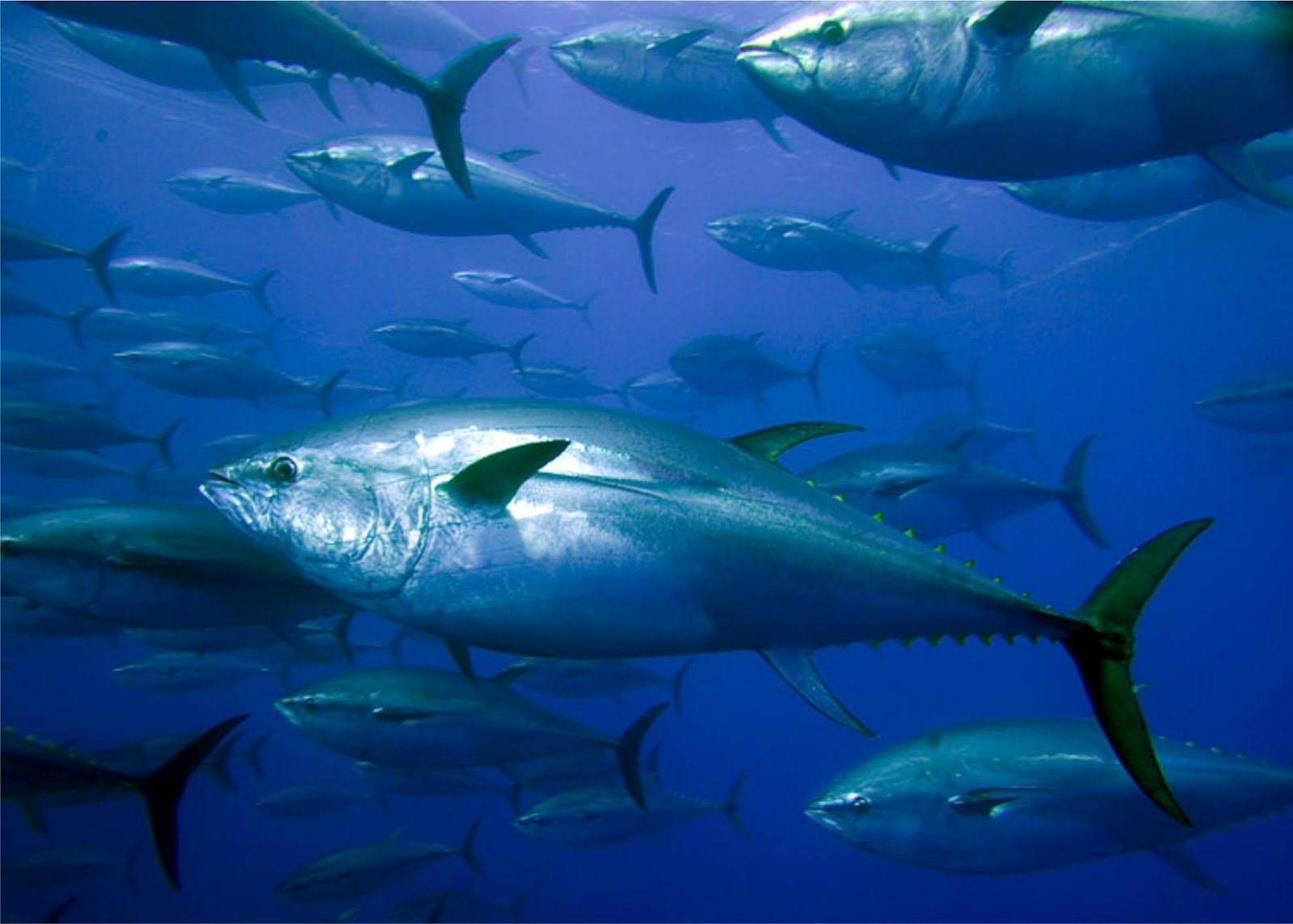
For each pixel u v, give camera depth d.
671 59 6.48
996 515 7.24
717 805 7.99
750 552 2.02
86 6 3.29
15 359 12.84
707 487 2.06
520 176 6.45
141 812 23.14
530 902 21.77
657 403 15.45
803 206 31.55
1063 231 30.23
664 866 25.47
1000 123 2.67
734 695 37.06
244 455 2.20
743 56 2.88
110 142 41.34
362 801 9.60
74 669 32.84
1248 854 27.97
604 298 56.91
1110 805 4.65
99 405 9.69
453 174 3.89
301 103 27.80
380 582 2.05
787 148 6.89
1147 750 2.05
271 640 6.92
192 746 3.46
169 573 3.49
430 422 2.14
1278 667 39.56
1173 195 6.08
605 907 22.39
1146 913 23.66
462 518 2.01
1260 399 11.97
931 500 6.88
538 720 5.27
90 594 3.53
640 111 6.77
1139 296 40.94
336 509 2.08
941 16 2.65
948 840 4.82
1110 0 2.56
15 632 7.22
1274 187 2.67
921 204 28.88
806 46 2.76
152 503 3.69
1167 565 2.14
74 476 11.16
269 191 14.58
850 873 25.56
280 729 27.09
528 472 1.95
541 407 2.18
